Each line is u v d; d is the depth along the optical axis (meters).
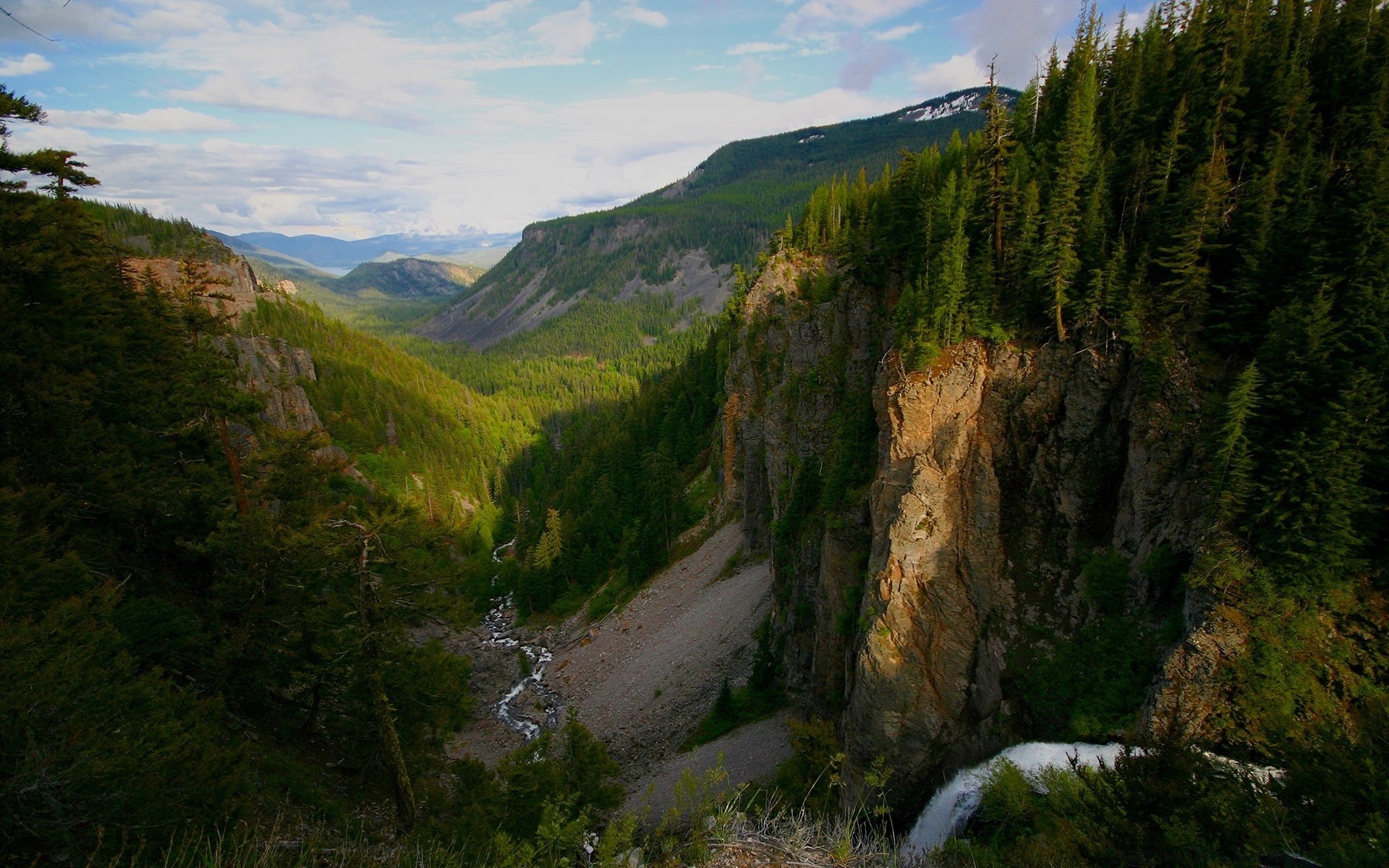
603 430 132.38
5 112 19.33
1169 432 26.25
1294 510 22.45
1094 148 31.22
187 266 30.31
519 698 61.19
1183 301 26.86
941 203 34.41
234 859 12.20
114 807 11.43
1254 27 31.83
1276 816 12.06
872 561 33.12
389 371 170.00
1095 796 14.43
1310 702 21.58
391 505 25.22
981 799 24.77
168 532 26.44
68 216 23.38
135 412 25.73
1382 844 10.47
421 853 16.95
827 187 72.31
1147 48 36.25
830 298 54.97
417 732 28.05
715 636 56.44
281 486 27.20
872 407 38.97
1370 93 27.91
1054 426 29.69
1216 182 26.31
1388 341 21.39
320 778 24.67
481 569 89.56
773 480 59.28
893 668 30.34
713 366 106.69
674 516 81.12
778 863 12.22
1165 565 25.48
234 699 24.59
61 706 11.58
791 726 34.66
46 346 20.67
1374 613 21.81
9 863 10.66
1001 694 28.59
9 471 17.98
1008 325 30.91
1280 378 23.08
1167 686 23.36
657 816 35.62
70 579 16.64
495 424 180.25
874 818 29.66
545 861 14.91
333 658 23.97
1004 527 30.14
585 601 79.88
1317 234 24.69
